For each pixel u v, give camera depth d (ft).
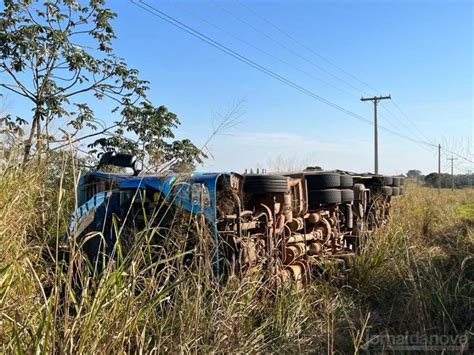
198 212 14.75
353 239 26.73
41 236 12.14
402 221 35.42
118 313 9.62
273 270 17.28
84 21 33.14
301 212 20.89
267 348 14.20
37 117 29.04
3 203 10.89
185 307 12.24
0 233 10.06
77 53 30.66
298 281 18.56
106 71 33.83
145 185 16.06
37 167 12.73
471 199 104.58
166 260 11.31
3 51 28.17
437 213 49.21
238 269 15.67
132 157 18.39
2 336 9.12
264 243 17.79
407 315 16.78
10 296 9.60
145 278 11.30
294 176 21.29
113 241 15.65
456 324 16.19
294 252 19.56
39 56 28.53
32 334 8.62
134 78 34.47
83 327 9.00
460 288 18.34
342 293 20.06
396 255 22.52
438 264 22.67
